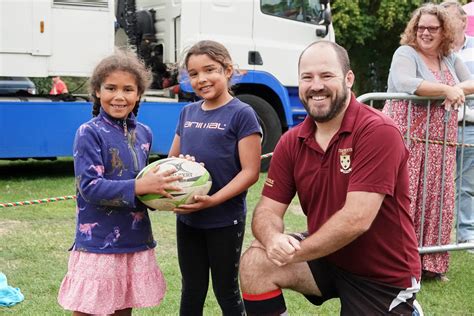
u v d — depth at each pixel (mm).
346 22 20828
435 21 4828
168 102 9492
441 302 4594
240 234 3539
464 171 5445
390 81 5012
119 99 3227
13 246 5828
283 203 3338
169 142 9547
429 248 4918
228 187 3371
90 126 3219
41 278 4945
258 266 3238
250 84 10094
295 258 3059
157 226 6621
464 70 5195
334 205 3129
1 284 4582
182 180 3213
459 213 5266
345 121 3088
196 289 3609
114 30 9500
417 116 4891
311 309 4414
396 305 3172
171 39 9781
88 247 3213
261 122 9953
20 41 8719
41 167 10625
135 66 3271
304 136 3195
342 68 3074
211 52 3418
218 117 3465
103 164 3215
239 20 9867
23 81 9672
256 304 3252
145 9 10305
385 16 21203
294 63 10258
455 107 4711
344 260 3193
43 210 7309
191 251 3562
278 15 10133
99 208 3221
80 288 3195
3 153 8805
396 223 3133
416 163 4906
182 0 9500
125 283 3266
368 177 2994
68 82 10570
